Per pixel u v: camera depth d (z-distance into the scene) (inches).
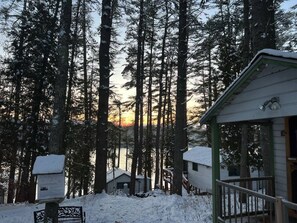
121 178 1299.2
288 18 534.6
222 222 261.9
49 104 592.1
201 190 1055.0
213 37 494.0
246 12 474.0
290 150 272.1
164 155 1337.4
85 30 812.6
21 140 577.9
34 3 587.8
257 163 561.3
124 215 385.4
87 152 762.2
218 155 285.3
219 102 267.7
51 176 275.7
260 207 330.0
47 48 584.4
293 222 245.0
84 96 879.1
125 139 1728.6
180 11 500.1
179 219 343.9
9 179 665.0
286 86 204.8
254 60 221.8
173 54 885.8
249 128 585.0
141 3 778.2
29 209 482.6
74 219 358.6
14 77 585.0
